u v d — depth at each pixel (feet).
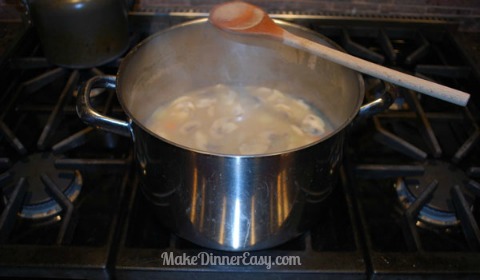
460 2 3.36
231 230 1.82
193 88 2.99
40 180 2.30
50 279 1.95
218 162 1.54
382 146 2.60
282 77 2.90
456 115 2.72
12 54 2.97
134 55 2.17
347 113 2.19
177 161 1.63
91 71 2.91
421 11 3.43
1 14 3.37
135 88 2.40
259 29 2.30
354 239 1.97
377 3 3.39
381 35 3.27
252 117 2.82
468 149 2.43
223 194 1.67
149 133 1.61
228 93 3.00
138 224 2.11
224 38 2.64
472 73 2.95
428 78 3.00
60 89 2.98
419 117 2.63
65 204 2.06
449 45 3.29
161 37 2.36
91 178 2.37
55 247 1.87
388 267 1.84
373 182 2.42
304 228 1.98
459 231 2.19
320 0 3.37
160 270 1.85
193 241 1.96
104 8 2.67
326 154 1.70
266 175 1.60
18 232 2.11
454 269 1.84
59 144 2.37
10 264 1.80
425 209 2.26
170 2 3.37
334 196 2.24
